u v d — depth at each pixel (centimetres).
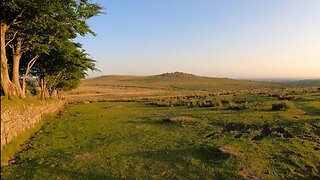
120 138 2150
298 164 1467
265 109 3103
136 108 4441
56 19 2647
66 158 1677
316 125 2156
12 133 1945
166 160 1586
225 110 3294
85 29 2969
